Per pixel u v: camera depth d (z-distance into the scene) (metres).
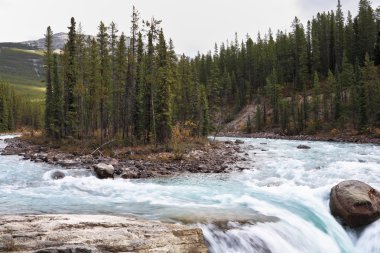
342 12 126.50
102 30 60.38
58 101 62.97
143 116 52.94
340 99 91.94
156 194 18.55
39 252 8.70
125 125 58.75
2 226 10.08
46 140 63.34
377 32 117.81
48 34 68.38
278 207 15.73
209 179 26.05
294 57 127.50
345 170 26.86
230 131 118.25
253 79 140.50
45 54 68.81
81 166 32.19
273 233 12.66
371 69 83.69
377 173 25.20
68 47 62.03
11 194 18.20
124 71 57.94
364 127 78.00
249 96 129.50
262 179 25.84
